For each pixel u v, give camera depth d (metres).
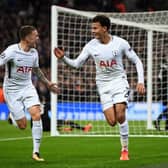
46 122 26.48
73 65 15.25
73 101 30.17
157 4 56.03
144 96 32.97
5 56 14.86
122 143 15.20
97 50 15.11
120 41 15.11
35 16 53.34
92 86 31.30
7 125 31.41
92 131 26.86
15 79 15.20
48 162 14.70
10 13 54.22
